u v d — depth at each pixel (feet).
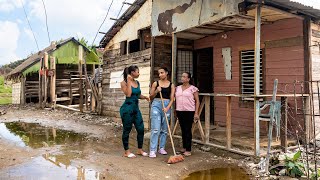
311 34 24.16
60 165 18.76
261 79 27.61
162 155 21.40
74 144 25.29
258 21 19.83
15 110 57.11
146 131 31.58
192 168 18.52
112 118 41.11
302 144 23.39
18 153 21.85
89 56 76.48
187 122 21.20
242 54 29.45
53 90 60.75
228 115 21.81
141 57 34.01
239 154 20.92
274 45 26.30
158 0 30.17
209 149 22.62
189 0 25.86
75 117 44.73
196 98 21.31
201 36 33.19
